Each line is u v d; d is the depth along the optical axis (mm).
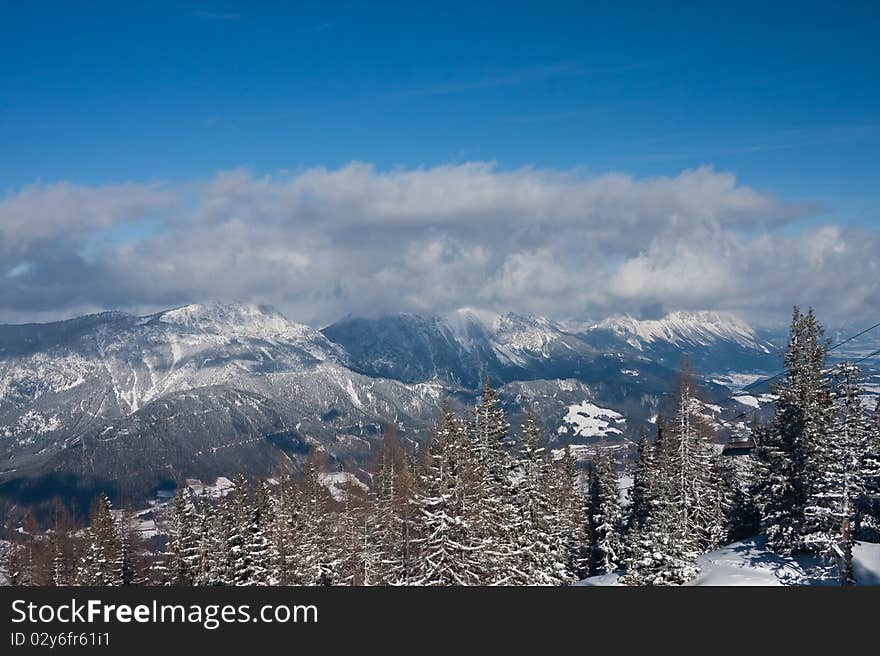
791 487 59625
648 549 58031
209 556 65938
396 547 60094
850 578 51469
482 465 59438
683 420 76125
